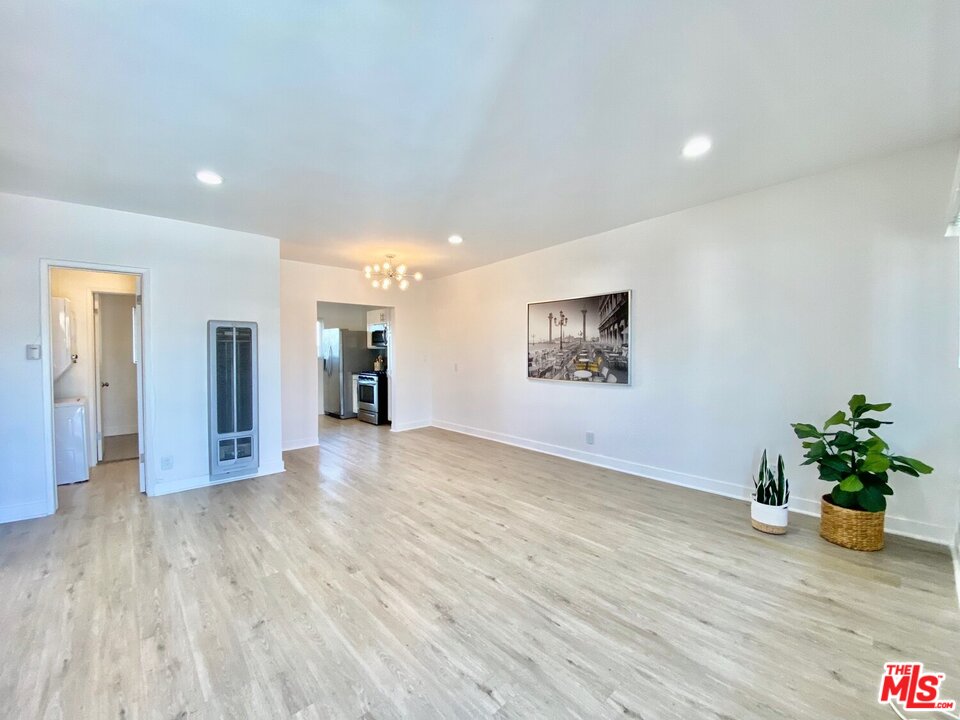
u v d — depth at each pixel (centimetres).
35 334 320
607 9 147
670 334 390
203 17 149
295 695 157
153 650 179
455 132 231
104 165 265
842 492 273
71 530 297
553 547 272
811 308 310
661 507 338
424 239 448
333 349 814
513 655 177
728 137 244
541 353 513
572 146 250
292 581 232
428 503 350
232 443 407
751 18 153
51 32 153
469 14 149
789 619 199
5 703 152
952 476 261
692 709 150
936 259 263
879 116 224
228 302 405
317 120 218
